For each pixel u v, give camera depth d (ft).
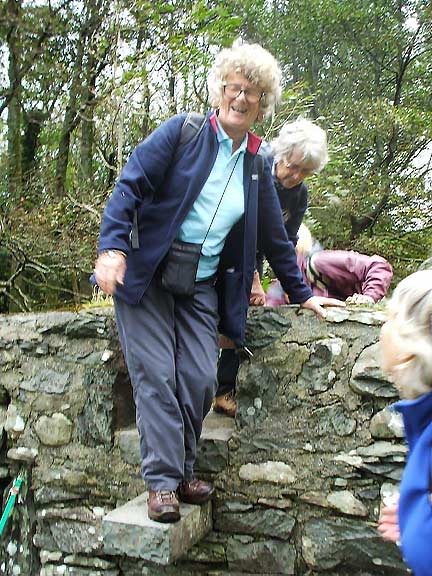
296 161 8.73
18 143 29.68
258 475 8.12
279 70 7.25
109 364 8.85
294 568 7.97
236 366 9.19
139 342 7.23
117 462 8.71
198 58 18.83
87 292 24.85
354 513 7.73
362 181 35.35
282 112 21.40
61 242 21.07
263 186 7.90
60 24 24.98
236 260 7.82
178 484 7.17
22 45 25.62
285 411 8.13
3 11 23.89
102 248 6.82
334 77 50.31
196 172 7.17
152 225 7.27
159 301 7.39
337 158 28.50
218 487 8.26
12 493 9.14
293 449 8.05
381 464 7.69
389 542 7.61
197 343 7.50
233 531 8.19
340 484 7.83
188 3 19.88
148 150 7.15
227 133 7.30
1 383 9.30
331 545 7.80
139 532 6.82
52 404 9.05
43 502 9.02
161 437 7.01
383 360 4.87
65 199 21.75
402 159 39.04
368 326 7.98
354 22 47.50
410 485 4.38
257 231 8.05
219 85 7.15
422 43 46.52
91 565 8.76
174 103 19.75
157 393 7.09
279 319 8.31
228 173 7.39
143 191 7.14
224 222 7.45
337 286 9.61
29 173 26.27
